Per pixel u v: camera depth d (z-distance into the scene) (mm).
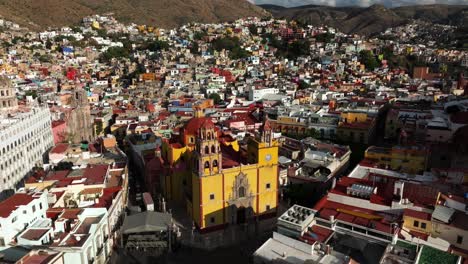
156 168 107688
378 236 66188
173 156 101312
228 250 83375
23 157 117375
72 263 65125
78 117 147875
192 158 90375
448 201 73438
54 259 60281
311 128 163625
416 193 76812
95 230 71875
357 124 160500
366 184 84188
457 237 64875
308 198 101875
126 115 177875
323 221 71312
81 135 149375
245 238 88000
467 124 134125
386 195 78375
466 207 71312
